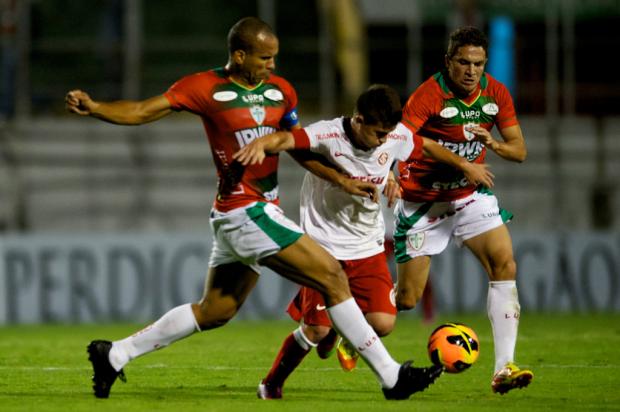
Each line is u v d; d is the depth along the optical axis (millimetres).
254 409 21328
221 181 22484
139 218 61875
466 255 56156
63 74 62094
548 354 34469
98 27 61812
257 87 22469
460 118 25500
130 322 54625
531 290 56594
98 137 62688
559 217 62094
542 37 62219
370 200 23438
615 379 27594
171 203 62188
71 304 55031
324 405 22000
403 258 27266
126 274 55375
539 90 62531
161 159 62750
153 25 62469
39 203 61625
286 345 23656
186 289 55688
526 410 21391
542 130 62688
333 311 22062
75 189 62062
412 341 40375
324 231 23922
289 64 62750
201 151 63031
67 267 55156
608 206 62406
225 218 22172
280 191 61844
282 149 21797
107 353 22672
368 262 24219
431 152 23750
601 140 62812
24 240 55094
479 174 23875
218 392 25000
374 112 21500
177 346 38281
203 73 22484
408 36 62531
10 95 62156
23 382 27094
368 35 62719
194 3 62906
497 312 24844
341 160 22391
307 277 21875
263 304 54844
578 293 56781
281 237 21750
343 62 62719
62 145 62406
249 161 21125
